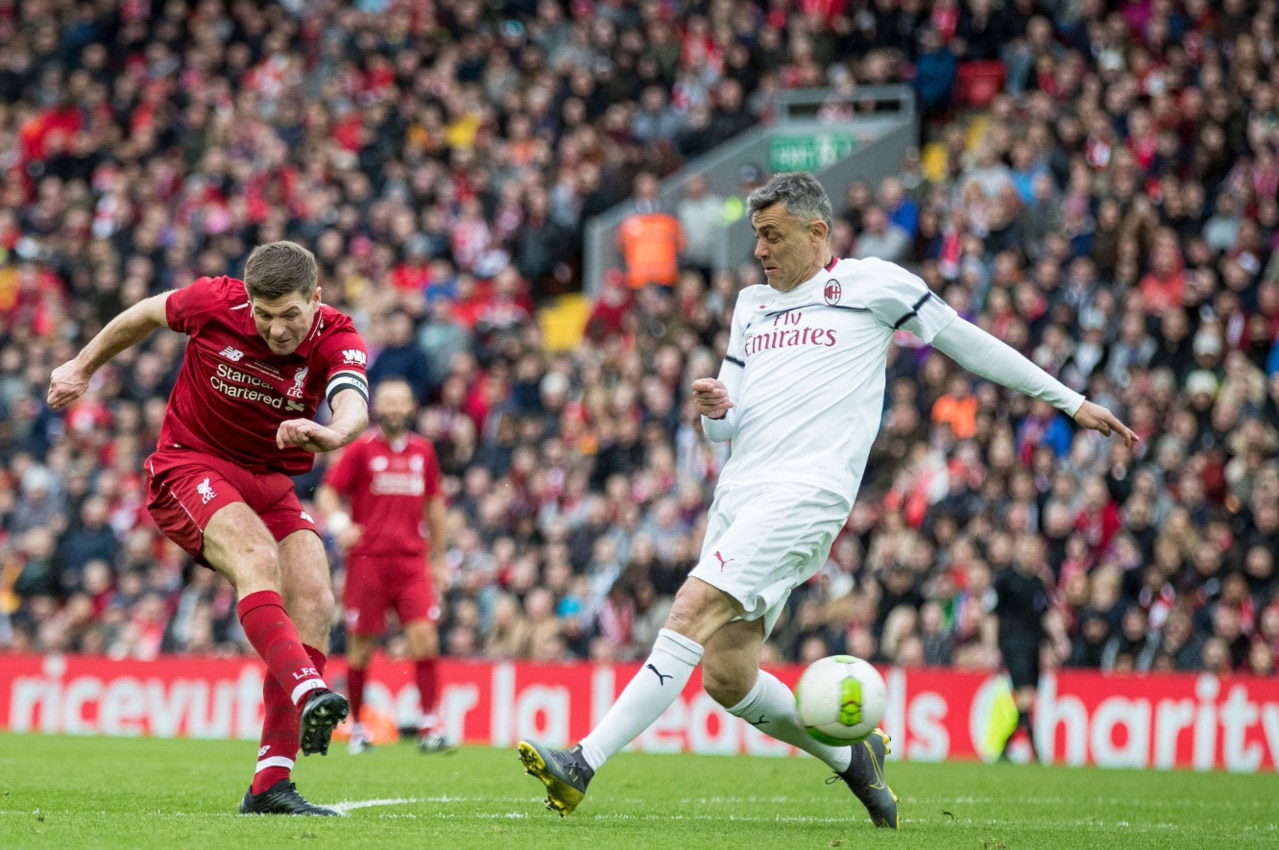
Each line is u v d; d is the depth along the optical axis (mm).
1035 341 33438
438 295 41031
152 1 51969
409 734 28234
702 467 33750
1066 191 37562
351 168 44781
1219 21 40031
